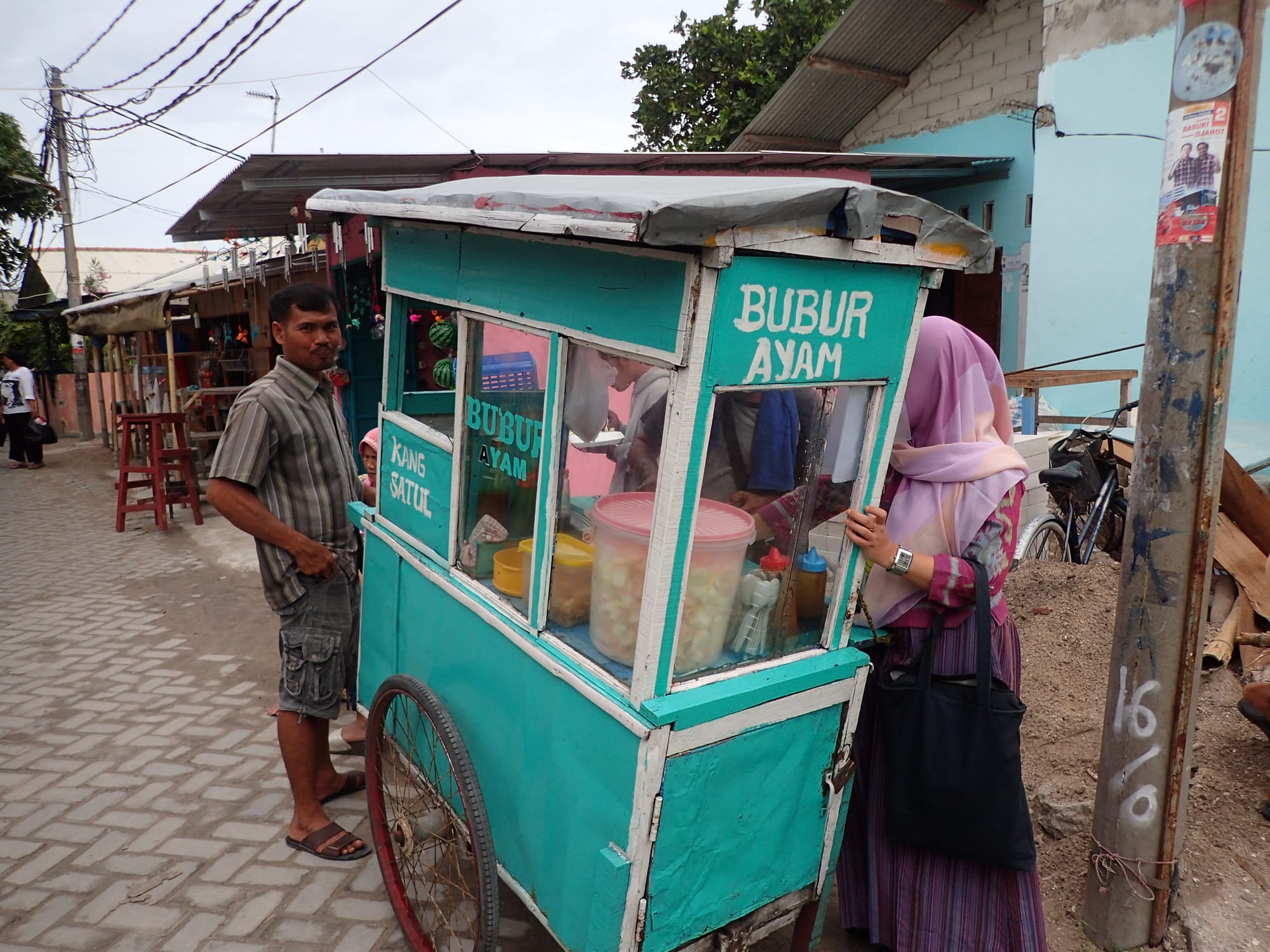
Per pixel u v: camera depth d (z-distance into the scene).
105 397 16.94
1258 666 3.21
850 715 1.97
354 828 3.01
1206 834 2.57
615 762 1.67
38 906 2.60
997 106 7.64
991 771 1.97
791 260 1.52
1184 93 1.96
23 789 3.27
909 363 1.82
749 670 1.80
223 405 10.00
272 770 3.41
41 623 5.30
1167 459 2.05
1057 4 6.34
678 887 1.74
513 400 1.98
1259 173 5.40
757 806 1.83
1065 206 6.48
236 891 2.66
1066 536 4.71
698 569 1.70
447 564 2.29
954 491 2.04
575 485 1.83
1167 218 2.01
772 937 2.49
